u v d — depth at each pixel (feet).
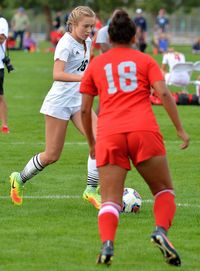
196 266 58.95
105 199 57.82
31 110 163.02
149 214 76.28
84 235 67.87
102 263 57.47
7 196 84.17
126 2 518.78
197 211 77.87
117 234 68.33
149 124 57.36
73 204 80.48
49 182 91.91
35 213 76.18
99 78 58.29
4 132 131.44
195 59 314.55
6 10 553.64
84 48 76.69
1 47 127.34
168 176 58.54
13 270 57.47
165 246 56.59
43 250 62.95
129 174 97.25
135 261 60.13
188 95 175.22
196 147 119.14
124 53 58.44
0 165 103.50
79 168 101.50
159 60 310.86
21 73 255.70
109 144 57.21
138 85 57.88
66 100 76.33
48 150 77.05
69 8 502.79
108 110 57.93
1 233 68.28
